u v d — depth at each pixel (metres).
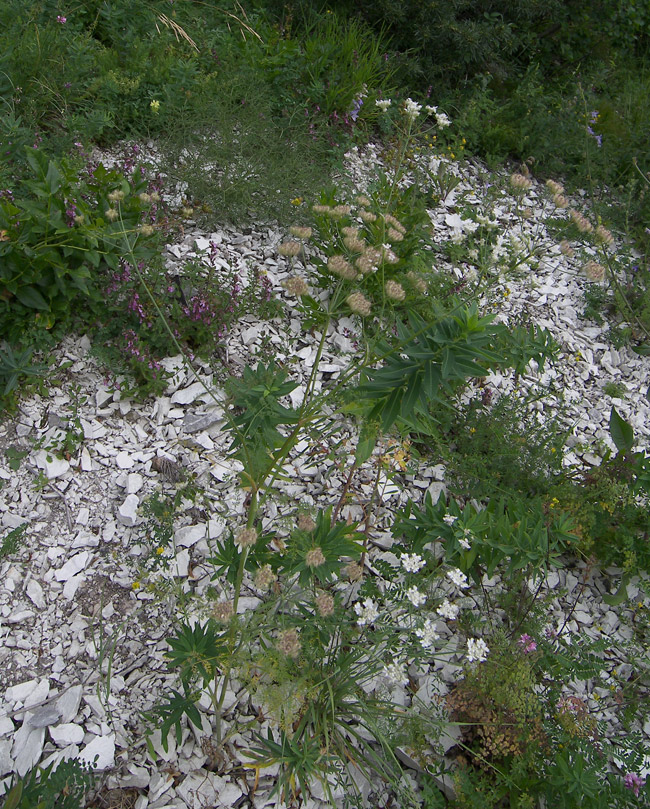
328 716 2.61
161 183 4.43
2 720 2.58
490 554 2.98
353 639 2.80
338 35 6.34
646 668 3.15
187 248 4.30
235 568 2.72
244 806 2.48
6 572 2.96
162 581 2.86
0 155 4.02
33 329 3.47
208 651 2.42
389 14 6.55
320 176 5.05
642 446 4.22
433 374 2.20
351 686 2.58
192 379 3.70
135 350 3.50
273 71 5.73
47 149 4.45
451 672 2.96
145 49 5.34
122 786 2.47
